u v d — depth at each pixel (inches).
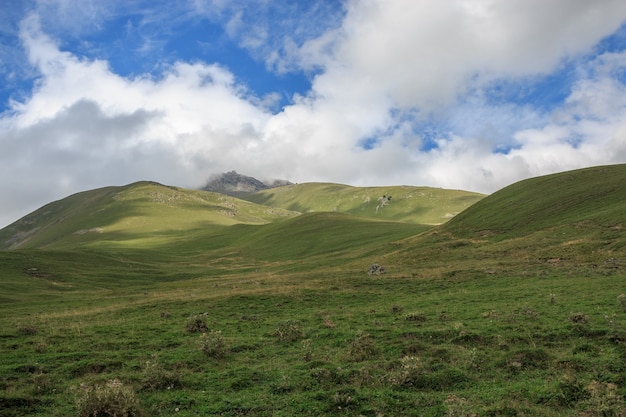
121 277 3486.7
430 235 3811.5
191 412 588.1
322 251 4872.0
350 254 4065.0
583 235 2544.3
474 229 3582.7
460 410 551.8
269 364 792.3
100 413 550.3
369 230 5718.5
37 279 2945.4
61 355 841.5
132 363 793.6
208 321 1208.2
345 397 605.0
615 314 1015.6
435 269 2215.8
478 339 877.2
